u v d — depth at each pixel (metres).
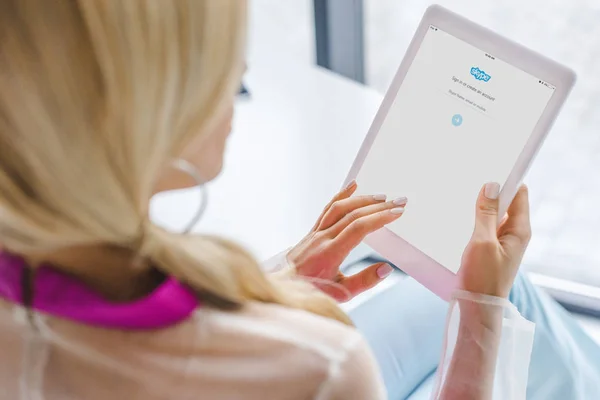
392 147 0.90
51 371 0.41
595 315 1.54
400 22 1.70
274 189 1.31
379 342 1.07
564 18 1.38
